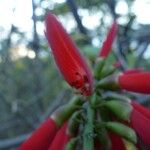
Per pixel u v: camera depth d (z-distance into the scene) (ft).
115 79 0.50
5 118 1.65
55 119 0.50
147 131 0.48
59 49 0.45
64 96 1.30
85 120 0.50
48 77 1.85
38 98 1.59
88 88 0.47
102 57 0.55
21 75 1.80
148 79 0.47
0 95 1.69
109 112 0.51
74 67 0.45
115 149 0.50
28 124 1.42
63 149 0.50
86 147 0.47
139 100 0.89
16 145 1.09
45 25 0.44
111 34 0.56
